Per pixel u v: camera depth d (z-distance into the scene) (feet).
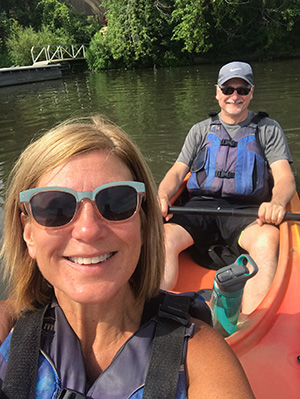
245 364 2.30
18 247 1.52
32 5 43.42
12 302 1.60
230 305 2.35
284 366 2.27
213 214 4.21
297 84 17.76
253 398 1.23
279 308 2.74
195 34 32.09
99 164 1.34
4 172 8.96
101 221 1.29
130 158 1.42
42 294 1.54
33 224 1.34
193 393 1.26
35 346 1.37
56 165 1.33
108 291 1.32
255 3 32.09
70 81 28.19
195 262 4.51
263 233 3.97
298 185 7.25
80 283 1.31
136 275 1.49
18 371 1.32
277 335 2.49
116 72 32.99
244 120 4.76
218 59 34.32
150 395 1.24
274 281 3.01
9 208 1.49
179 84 21.72
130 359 1.33
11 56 38.22
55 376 1.34
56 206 1.29
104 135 1.38
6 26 40.50
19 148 10.80
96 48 34.86
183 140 10.37
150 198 1.47
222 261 4.33
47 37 38.17
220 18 32.17
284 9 31.73
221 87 4.63
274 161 4.64
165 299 1.47
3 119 15.40
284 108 13.21
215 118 4.91
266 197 4.72
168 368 1.28
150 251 1.48
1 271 4.53
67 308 1.42
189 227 4.39
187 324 1.37
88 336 1.41
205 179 4.76
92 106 16.88
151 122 12.65
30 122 14.39
